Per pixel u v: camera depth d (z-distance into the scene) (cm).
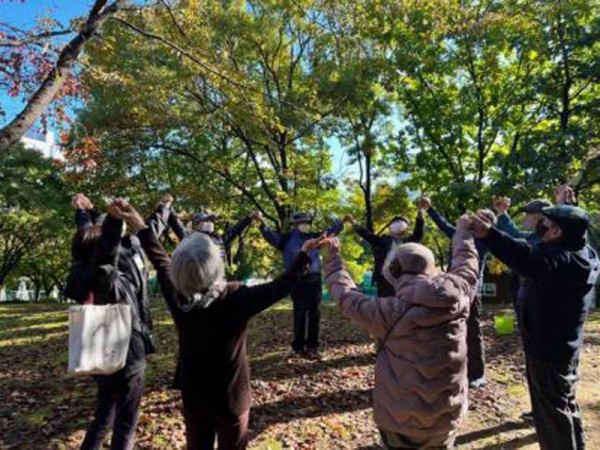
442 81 1631
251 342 924
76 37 668
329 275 315
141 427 516
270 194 1733
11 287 5275
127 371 378
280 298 300
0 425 541
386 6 1480
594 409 551
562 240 363
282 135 1602
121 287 382
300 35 1706
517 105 1546
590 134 1354
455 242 329
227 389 294
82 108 1511
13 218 2542
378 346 297
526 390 621
